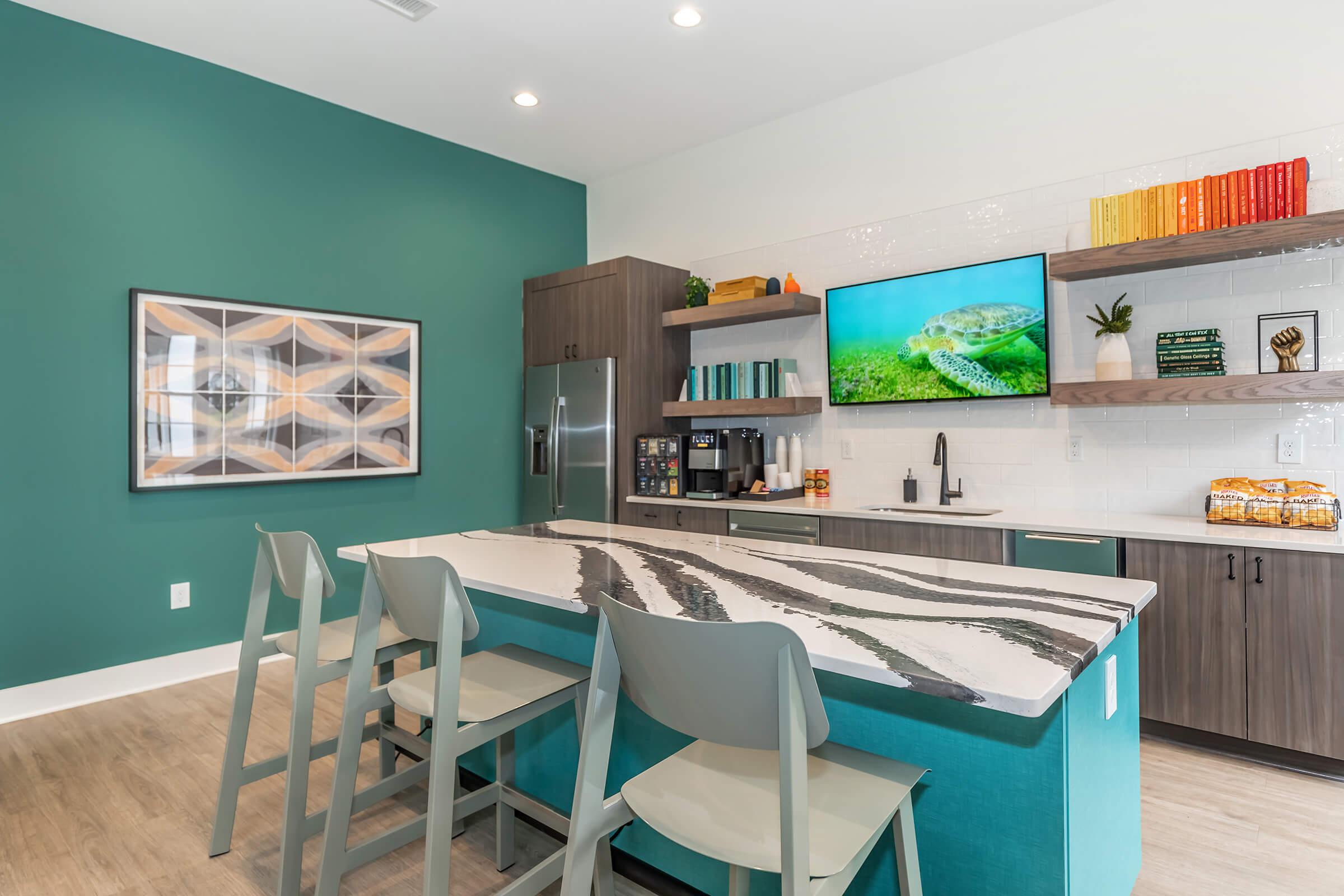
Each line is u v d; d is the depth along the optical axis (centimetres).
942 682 106
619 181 527
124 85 340
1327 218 250
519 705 164
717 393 445
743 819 116
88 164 329
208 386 361
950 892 137
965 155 366
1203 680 259
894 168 391
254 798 240
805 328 428
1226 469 296
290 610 398
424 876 153
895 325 384
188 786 247
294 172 396
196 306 358
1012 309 343
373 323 424
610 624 125
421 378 449
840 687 153
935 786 139
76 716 312
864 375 397
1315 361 274
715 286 457
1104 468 327
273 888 192
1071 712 127
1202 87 301
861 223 404
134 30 336
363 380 420
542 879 168
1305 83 279
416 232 449
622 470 446
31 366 316
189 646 360
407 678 182
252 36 343
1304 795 232
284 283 391
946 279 365
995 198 355
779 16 330
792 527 369
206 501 366
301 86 392
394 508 438
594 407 451
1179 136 306
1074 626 134
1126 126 318
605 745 128
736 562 202
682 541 243
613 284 452
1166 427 311
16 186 312
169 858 205
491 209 489
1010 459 354
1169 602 265
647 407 455
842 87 399
